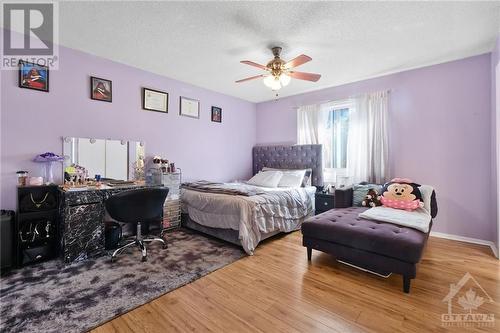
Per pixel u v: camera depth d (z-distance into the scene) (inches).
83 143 111.8
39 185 92.2
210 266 89.4
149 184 123.3
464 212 116.9
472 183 114.7
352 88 152.4
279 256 99.9
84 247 94.8
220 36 96.9
